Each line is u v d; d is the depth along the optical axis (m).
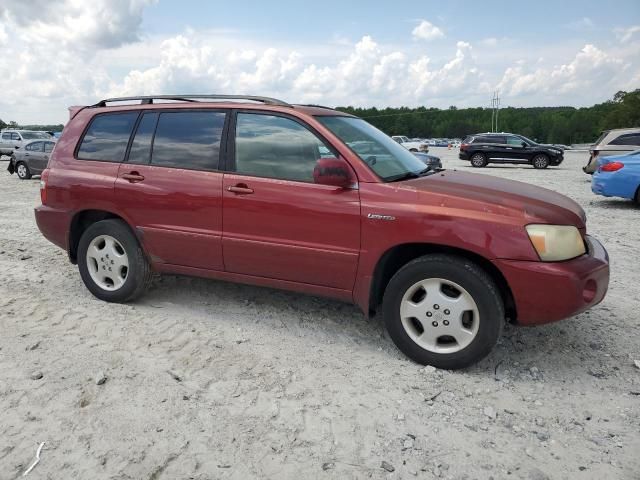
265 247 4.05
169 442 2.79
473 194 3.64
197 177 4.29
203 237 4.28
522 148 26.14
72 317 4.48
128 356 3.76
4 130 29.42
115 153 4.73
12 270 5.96
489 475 2.59
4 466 2.59
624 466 2.66
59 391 3.26
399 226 3.59
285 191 3.95
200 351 3.87
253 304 4.83
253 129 4.19
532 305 3.39
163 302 4.88
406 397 3.29
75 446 2.75
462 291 3.50
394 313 3.72
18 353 3.77
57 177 4.92
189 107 4.49
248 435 2.87
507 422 3.04
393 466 2.64
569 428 2.98
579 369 3.67
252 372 3.56
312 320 4.48
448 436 2.90
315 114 4.13
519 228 3.37
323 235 3.84
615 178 10.92
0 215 10.12
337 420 3.02
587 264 3.46
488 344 3.48
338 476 2.57
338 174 3.67
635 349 3.98
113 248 4.75
